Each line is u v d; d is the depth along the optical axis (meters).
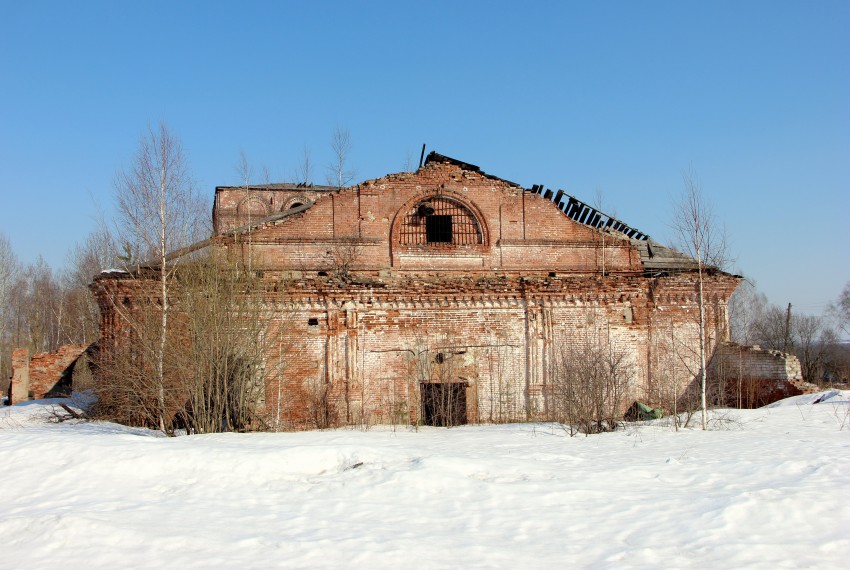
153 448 15.53
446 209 26.78
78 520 11.10
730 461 15.05
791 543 10.10
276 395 23.27
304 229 25.67
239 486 13.70
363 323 24.09
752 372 25.95
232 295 21.84
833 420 20.88
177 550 10.11
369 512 11.94
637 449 16.92
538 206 27.02
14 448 15.67
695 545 10.12
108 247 47.09
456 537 10.62
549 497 12.52
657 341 25.53
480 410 24.34
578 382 20.98
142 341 21.20
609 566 9.43
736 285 26.34
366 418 23.70
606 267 27.08
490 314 24.72
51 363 31.52
